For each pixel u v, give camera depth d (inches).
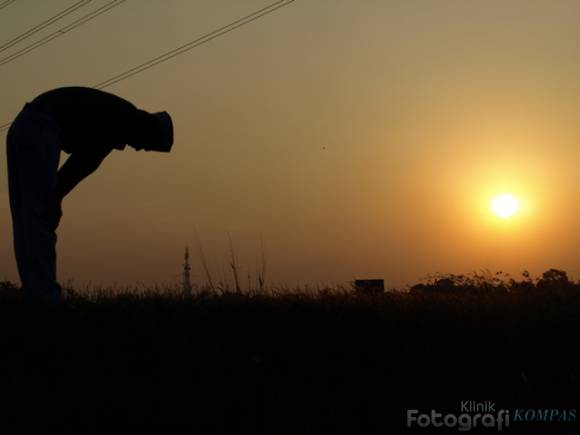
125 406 291.0
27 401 296.2
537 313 353.7
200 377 309.9
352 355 319.3
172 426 281.9
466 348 321.1
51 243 431.5
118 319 362.6
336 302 379.9
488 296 399.5
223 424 284.0
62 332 349.7
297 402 295.7
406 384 304.2
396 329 336.2
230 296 412.8
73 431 276.8
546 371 311.1
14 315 380.8
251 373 311.4
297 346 326.6
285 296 410.3
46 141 427.8
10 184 434.6
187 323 354.3
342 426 285.3
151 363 321.1
